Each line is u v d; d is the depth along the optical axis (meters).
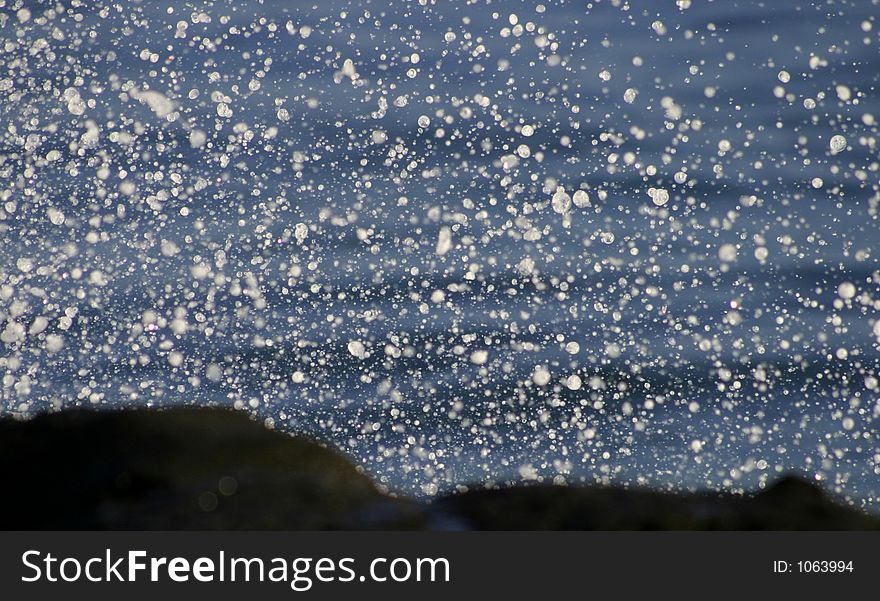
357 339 14.14
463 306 14.98
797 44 24.94
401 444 12.20
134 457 8.83
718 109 21.80
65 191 17.23
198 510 8.14
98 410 9.56
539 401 13.06
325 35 24.53
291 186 17.89
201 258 15.78
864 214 17.50
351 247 16.31
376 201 17.62
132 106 20.28
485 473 11.70
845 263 16.06
